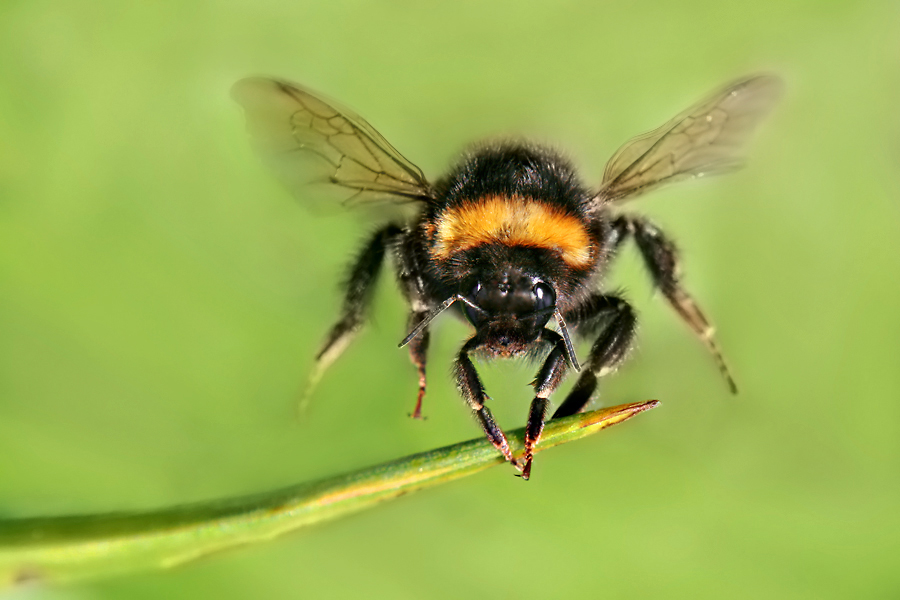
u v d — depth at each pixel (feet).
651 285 0.50
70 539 0.42
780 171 0.50
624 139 0.51
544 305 0.47
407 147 0.51
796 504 0.46
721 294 0.49
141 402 0.47
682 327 0.50
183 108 0.49
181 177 0.49
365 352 0.49
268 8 0.50
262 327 0.48
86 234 0.48
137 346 0.47
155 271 0.48
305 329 0.48
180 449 0.46
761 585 0.46
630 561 0.46
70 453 0.46
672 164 0.50
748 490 0.46
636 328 0.48
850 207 0.49
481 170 0.49
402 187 0.50
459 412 0.48
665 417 0.48
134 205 0.48
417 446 0.47
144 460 0.46
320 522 0.42
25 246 0.47
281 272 0.49
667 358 0.49
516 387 0.48
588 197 0.50
